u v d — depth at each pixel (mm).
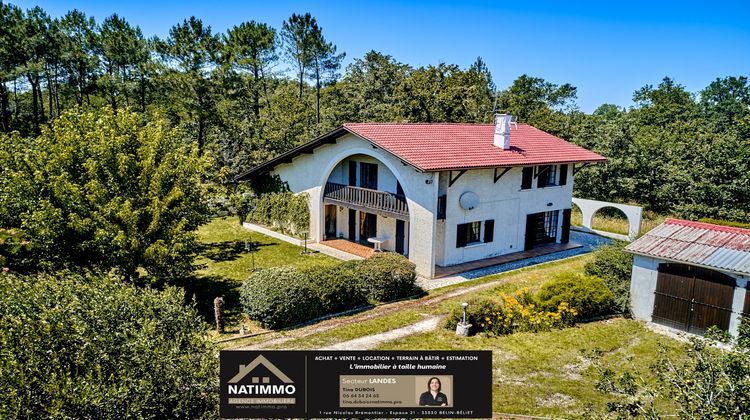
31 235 14727
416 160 20031
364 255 24234
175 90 40844
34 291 8055
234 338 14438
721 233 15992
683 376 7145
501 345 13977
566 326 15469
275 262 23000
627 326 15539
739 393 6387
